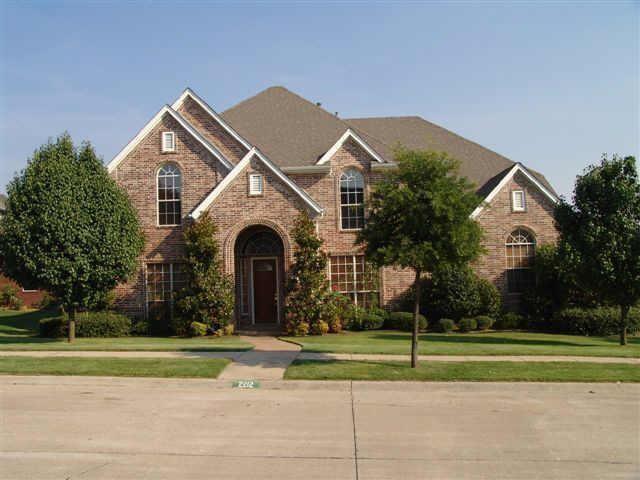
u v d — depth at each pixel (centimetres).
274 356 1545
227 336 2159
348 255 2475
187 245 2200
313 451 764
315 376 1257
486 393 1145
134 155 2441
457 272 2384
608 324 2272
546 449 773
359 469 692
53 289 1914
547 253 2412
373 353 1577
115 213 1983
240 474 675
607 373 1283
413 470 688
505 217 2538
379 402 1065
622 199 1880
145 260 2384
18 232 1830
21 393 1148
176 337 2177
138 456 745
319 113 2950
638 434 848
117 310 2373
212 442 806
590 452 760
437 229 1255
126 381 1248
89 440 817
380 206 1319
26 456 745
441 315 2394
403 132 3144
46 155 1955
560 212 2020
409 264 1279
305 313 2167
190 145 2427
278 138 2744
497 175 2777
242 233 2439
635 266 1850
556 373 1280
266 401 1074
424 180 1288
